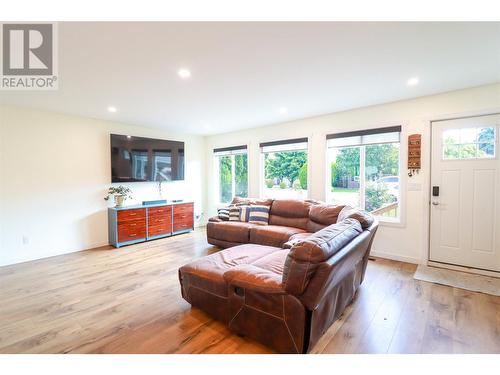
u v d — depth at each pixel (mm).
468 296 2418
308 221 3695
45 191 3744
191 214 5449
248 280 1708
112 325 1972
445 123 3127
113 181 4426
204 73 2459
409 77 2611
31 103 3357
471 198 3006
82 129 4125
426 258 3275
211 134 6020
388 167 3637
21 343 1758
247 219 4156
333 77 2592
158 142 5121
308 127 4332
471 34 1813
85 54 2049
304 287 1479
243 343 1748
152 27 1684
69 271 3119
